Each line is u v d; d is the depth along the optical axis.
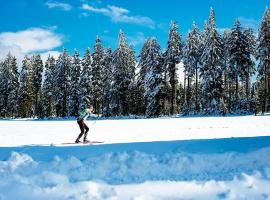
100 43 67.44
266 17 52.44
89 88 65.81
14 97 81.88
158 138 14.93
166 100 58.94
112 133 19.27
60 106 76.31
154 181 5.45
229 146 7.85
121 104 62.78
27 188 5.31
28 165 6.94
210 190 5.00
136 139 14.64
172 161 6.66
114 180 5.66
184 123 28.66
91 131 21.91
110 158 7.09
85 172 6.24
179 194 4.89
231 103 56.22
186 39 57.97
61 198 4.88
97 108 68.62
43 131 23.09
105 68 67.19
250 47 55.44
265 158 6.46
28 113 87.50
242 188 4.96
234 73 54.12
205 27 58.16
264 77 53.62
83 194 4.97
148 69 56.53
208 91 51.44
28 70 81.88
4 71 83.56
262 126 20.89
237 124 24.03
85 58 66.50
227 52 55.69
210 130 19.20
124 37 63.09
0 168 6.81
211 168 6.21
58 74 76.31
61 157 7.58
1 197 5.02
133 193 4.96
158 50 56.75
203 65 52.91
